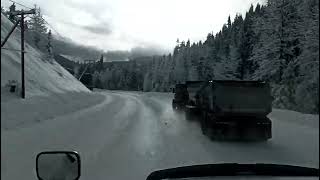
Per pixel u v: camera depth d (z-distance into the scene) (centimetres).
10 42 5097
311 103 3562
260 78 4738
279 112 2672
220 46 11212
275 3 4619
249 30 8294
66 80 6744
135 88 19150
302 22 4350
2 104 2109
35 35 8169
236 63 8231
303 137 1523
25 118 1944
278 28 4588
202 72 11300
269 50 4656
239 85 1479
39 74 4831
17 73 3909
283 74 4406
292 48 4528
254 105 1462
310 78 3712
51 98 3462
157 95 8056
